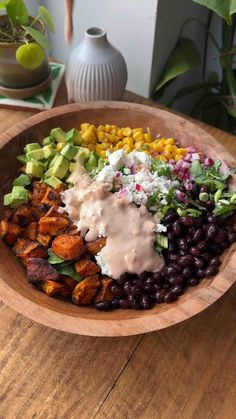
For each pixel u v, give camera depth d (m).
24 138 0.55
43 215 0.50
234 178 0.51
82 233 0.48
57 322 0.39
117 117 0.59
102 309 0.45
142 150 0.56
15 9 0.59
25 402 0.41
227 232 0.49
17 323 0.46
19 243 0.48
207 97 0.86
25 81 0.65
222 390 0.43
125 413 0.41
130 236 0.48
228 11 0.54
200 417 0.41
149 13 0.67
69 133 0.56
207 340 0.46
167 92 0.86
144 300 0.44
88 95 0.63
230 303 0.49
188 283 0.46
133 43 0.73
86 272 0.46
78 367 0.44
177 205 0.50
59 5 0.78
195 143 0.56
